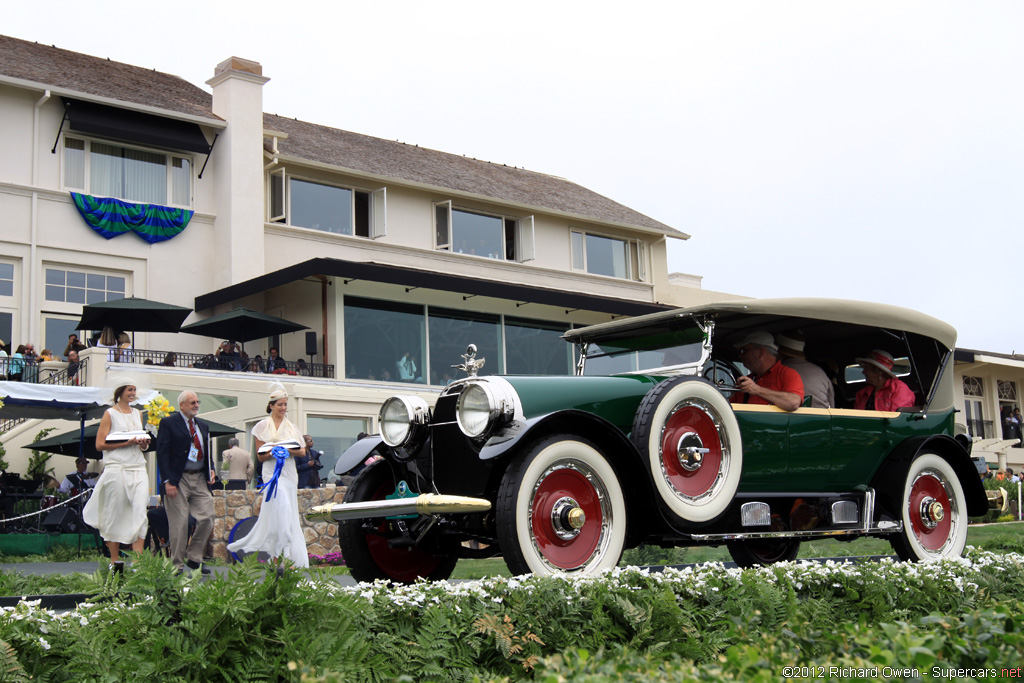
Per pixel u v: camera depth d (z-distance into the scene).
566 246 29.03
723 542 5.83
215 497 11.96
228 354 19.53
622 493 5.41
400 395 5.86
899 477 6.85
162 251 21.70
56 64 22.20
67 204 20.56
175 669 3.65
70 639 3.70
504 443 5.08
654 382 6.14
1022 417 33.41
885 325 6.89
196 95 24.55
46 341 20.19
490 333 23.61
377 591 4.26
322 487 13.27
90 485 13.16
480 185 27.78
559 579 4.58
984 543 10.45
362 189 24.89
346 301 21.16
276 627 3.85
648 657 3.52
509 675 4.13
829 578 5.35
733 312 6.26
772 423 6.29
